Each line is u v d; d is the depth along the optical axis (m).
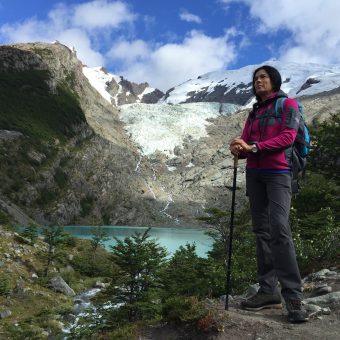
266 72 5.11
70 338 15.77
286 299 4.76
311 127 29.42
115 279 18.73
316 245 10.32
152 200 191.88
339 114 28.94
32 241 43.50
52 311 27.34
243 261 16.83
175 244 103.44
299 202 24.38
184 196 199.62
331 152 27.50
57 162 179.25
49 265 40.47
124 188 193.25
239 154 5.05
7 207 122.81
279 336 4.32
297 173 5.01
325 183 26.19
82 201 174.25
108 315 16.25
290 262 4.77
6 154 162.25
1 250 38.47
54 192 166.88
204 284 14.98
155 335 5.03
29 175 161.12
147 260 18.39
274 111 4.96
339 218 21.16
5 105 189.00
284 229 4.78
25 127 180.88
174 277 17.66
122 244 18.66
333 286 6.78
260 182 5.15
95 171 193.00
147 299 17.02
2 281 31.33
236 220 27.66
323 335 4.27
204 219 28.86
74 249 51.31
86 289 38.84
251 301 5.32
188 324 4.88
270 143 4.75
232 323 4.67
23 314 27.02
